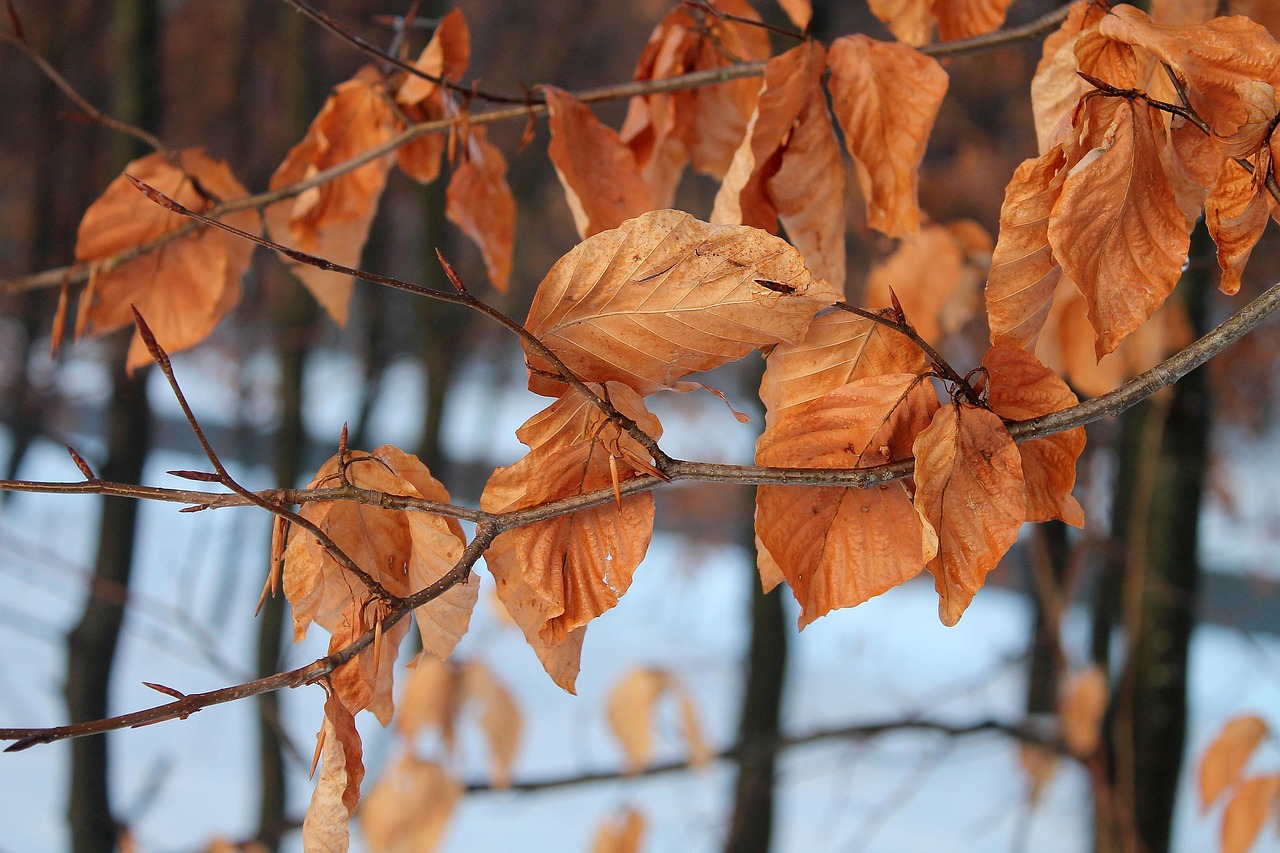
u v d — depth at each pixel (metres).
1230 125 0.99
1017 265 1.00
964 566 1.00
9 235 5.86
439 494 1.03
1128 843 2.21
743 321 1.01
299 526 1.01
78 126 5.32
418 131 1.18
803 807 5.96
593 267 1.01
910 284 1.33
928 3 1.18
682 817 4.80
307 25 4.15
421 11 4.00
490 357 8.51
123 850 2.85
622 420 1.01
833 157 1.10
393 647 1.03
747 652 4.22
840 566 1.01
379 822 1.86
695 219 1.00
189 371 8.02
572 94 1.16
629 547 1.02
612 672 7.41
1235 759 1.62
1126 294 1.00
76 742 3.37
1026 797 2.92
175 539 8.49
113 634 3.41
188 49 5.91
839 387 1.02
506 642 7.88
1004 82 3.66
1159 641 2.22
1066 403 1.01
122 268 1.20
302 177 1.23
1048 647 3.38
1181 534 2.19
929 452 1.00
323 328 4.41
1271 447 4.83
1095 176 0.99
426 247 4.54
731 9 1.21
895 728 2.73
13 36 1.17
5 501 7.30
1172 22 1.11
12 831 5.23
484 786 2.35
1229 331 0.99
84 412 8.30
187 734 6.27
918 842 5.43
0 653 6.90
